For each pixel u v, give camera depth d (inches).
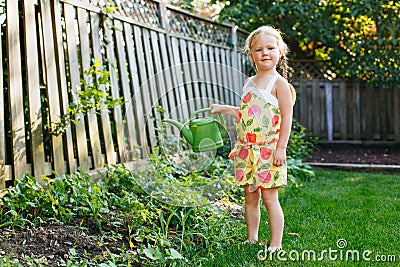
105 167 153.6
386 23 297.1
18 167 124.3
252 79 120.0
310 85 319.9
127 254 103.1
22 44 138.9
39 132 133.0
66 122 139.9
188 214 126.6
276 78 116.3
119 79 174.2
